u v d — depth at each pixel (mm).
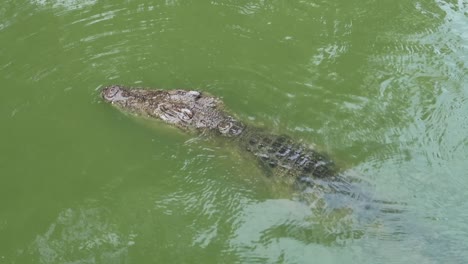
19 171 3225
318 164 3143
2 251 3002
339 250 2934
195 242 2986
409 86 3455
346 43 3703
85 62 3629
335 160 3170
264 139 3242
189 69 3596
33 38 3775
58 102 3459
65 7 3955
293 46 3697
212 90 3498
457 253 2879
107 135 3352
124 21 3854
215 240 2988
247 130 3295
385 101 3396
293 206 3068
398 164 3145
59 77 3561
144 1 3980
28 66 3617
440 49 3627
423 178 3092
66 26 3836
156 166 3234
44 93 3494
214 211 3070
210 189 3139
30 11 3939
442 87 3438
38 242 3021
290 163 3152
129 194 3141
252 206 3078
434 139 3223
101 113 3426
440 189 3053
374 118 3328
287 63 3607
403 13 3854
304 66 3588
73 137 3338
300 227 3008
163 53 3670
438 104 3363
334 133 3283
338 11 3895
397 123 3299
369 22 3816
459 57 3572
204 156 3264
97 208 3104
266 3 3955
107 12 3916
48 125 3375
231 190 3131
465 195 3029
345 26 3801
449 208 2996
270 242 2971
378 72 3537
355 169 3139
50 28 3828
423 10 3861
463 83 3447
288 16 3875
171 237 3006
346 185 3084
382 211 3000
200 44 3715
